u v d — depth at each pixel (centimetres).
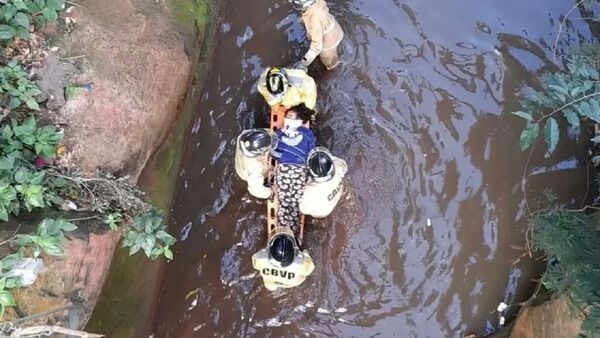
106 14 413
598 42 536
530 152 512
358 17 531
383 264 497
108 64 402
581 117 512
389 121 516
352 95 518
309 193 447
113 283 429
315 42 453
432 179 510
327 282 492
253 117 510
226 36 522
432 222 504
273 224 470
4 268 317
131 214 398
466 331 491
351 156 509
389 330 489
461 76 527
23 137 348
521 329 473
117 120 400
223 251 491
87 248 368
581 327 373
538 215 475
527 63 531
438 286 496
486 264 498
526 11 542
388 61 525
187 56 458
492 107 522
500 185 509
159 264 471
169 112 448
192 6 478
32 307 340
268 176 468
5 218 326
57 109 377
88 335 322
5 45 367
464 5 540
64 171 374
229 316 483
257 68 519
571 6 541
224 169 502
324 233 496
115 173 398
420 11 537
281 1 527
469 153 514
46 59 379
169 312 477
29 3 368
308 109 489
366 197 504
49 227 323
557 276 423
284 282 437
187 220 492
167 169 467
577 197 505
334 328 488
